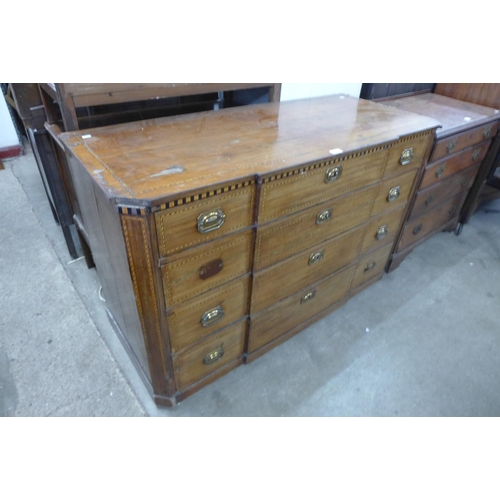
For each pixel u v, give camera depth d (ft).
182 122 3.84
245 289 3.72
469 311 5.63
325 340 5.02
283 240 3.61
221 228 3.00
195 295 3.28
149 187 2.55
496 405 4.34
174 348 3.52
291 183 3.22
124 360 4.52
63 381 4.24
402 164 4.34
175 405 4.09
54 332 4.81
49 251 6.21
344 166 3.59
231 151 3.23
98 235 3.53
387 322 5.36
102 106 4.36
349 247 4.62
